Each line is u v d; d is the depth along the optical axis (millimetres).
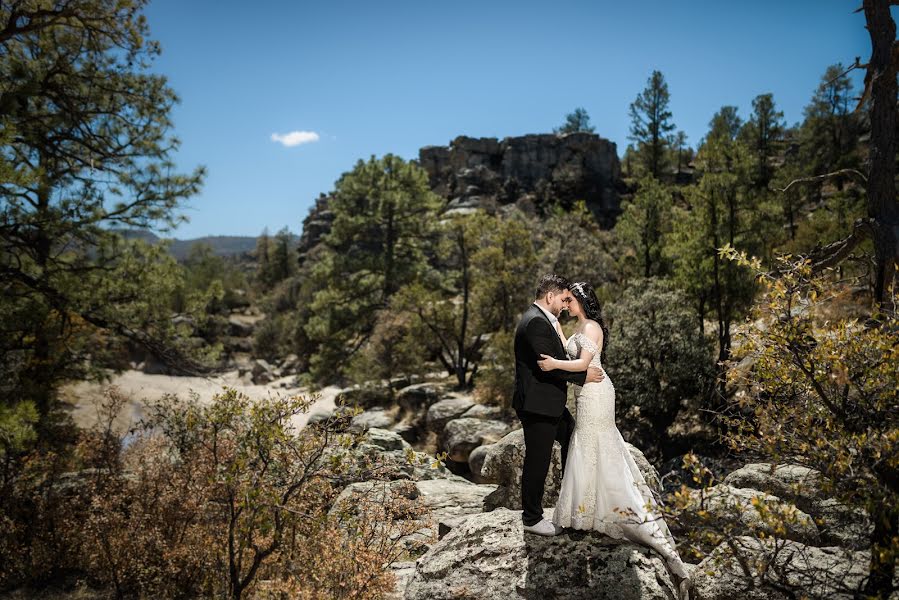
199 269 88500
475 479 17062
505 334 25578
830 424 3994
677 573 4262
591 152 79250
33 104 11516
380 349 32188
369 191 43906
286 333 61812
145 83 12773
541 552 4332
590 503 4277
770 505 3723
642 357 18766
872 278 14391
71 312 12859
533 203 74562
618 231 32969
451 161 82688
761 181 56438
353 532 5953
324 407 33469
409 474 11336
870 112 11469
